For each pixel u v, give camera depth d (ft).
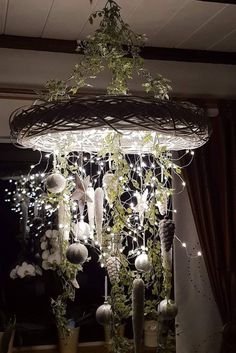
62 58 8.00
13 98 7.75
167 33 7.71
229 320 8.07
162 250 5.27
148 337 7.97
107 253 5.25
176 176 8.35
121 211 5.15
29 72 7.84
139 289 5.09
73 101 3.98
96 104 3.92
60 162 5.82
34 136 4.30
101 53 5.11
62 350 7.78
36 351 7.92
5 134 7.78
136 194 5.62
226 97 8.84
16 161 8.14
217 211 8.39
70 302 8.20
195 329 8.32
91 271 8.32
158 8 6.77
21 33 7.59
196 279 8.41
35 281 8.11
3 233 8.04
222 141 8.45
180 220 8.41
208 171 8.39
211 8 6.81
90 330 8.23
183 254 8.39
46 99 5.24
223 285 8.14
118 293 5.31
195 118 4.31
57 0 6.43
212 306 8.42
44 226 8.07
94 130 4.36
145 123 3.99
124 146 5.63
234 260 8.25
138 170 6.23
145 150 5.77
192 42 8.13
